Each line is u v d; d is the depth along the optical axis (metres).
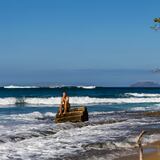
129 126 28.17
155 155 16.47
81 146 19.45
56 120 30.52
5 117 34.81
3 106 56.00
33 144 20.05
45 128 25.81
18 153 17.70
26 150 18.41
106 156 16.91
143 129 26.03
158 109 48.78
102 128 26.98
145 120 32.91
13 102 63.09
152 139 21.09
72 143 20.36
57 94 91.25
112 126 28.23
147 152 17.28
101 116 36.59
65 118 30.56
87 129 26.42
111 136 22.75
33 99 63.88
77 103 66.56
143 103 67.31
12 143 20.27
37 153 17.75
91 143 19.91
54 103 64.00
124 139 21.28
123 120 32.72
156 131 24.73
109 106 57.41
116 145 19.53
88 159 16.41
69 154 17.48
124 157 16.56
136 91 132.62
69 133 24.28
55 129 25.97
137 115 37.62
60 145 19.77
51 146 19.52
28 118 34.19
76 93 100.38
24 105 59.00
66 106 31.05
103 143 19.72
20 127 26.22
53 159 16.45
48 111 45.47
